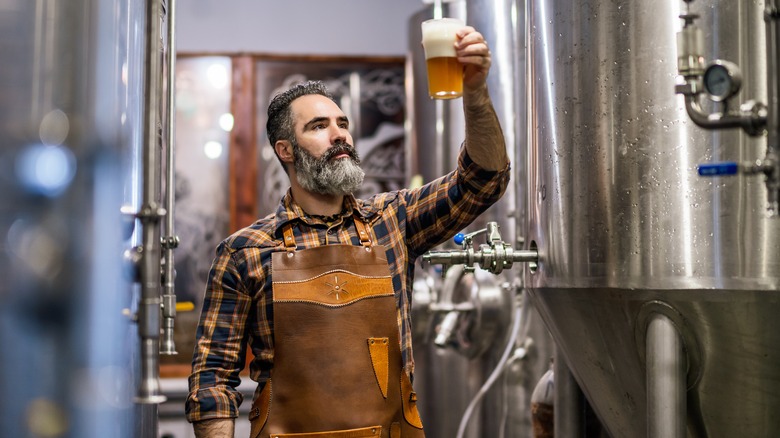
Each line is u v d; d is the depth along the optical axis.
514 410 2.82
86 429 1.13
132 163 1.31
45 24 1.09
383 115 5.21
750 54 1.43
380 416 1.89
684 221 1.49
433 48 1.71
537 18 1.83
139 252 1.31
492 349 3.00
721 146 1.46
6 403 1.04
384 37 5.27
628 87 1.57
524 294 2.85
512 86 3.03
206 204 5.00
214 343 1.95
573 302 1.71
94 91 1.16
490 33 3.08
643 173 1.54
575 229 1.67
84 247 1.12
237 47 5.14
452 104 3.34
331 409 1.88
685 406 1.54
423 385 3.27
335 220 2.04
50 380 1.08
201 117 5.05
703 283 1.46
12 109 1.06
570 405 2.10
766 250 1.42
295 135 2.03
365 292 1.92
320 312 1.90
